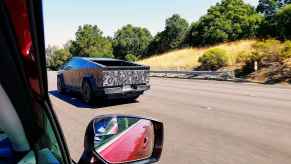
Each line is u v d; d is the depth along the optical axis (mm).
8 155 1268
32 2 1036
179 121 9227
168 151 6363
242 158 6000
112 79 11688
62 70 14922
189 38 69188
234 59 38656
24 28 1095
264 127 8547
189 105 12344
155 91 17516
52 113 1429
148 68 12617
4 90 1180
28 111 1272
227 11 61062
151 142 1977
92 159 1707
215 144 6902
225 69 35594
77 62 13391
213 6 63500
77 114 10336
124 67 11922
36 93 1291
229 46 54500
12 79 1178
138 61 71875
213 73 29672
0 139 1275
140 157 1867
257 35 53312
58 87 15828
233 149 6551
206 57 38844
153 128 2006
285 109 11484
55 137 1443
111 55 97562
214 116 10055
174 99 14078
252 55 31844
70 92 15453
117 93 11828
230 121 9281
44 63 1200
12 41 1110
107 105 12211
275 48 30141
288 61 28844
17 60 1149
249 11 60844
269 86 21375
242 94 16188
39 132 1345
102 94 11641
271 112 10859
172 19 75375
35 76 1228
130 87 12164
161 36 77500
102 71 11500
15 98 1218
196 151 6398
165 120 9375
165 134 7703
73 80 13688
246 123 9023
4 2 1021
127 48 96812
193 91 17609
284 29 41781
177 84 23078
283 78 25469
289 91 17844
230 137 7473
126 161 1796
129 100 13609
